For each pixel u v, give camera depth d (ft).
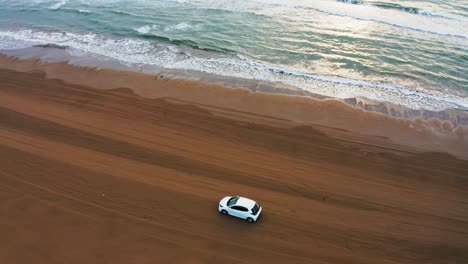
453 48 120.47
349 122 85.20
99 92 95.81
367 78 104.94
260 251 55.47
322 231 58.75
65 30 135.95
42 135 79.77
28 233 57.82
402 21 138.21
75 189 66.03
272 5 152.56
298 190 66.39
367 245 56.90
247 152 75.36
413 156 75.51
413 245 57.16
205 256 54.60
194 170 70.49
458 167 72.90
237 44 122.21
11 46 124.47
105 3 159.53
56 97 93.76
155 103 91.09
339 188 67.10
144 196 64.59
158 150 75.51
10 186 66.69
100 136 79.41
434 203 64.64
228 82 101.04
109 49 120.57
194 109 88.69
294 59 113.60
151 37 126.62
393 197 65.62
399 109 91.15
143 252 55.06
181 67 109.19
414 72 107.76
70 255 54.54
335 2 155.02
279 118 85.92
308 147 77.00
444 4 152.97
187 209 62.18
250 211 58.80
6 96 94.32
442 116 89.15
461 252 56.24
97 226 59.11
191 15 144.05
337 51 118.21
